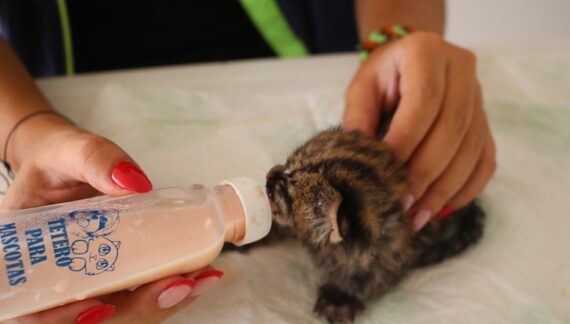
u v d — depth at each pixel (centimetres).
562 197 40
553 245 36
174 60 56
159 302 28
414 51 37
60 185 32
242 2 53
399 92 37
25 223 26
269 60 48
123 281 27
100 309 27
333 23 58
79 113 42
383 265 34
